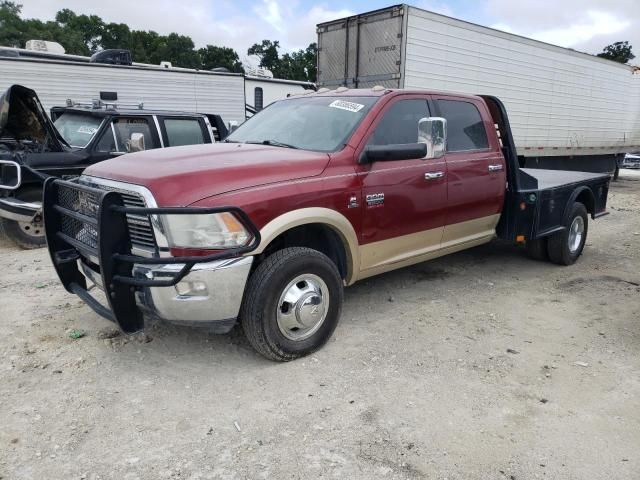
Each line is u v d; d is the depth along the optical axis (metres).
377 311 4.90
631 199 13.60
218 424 3.12
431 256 5.13
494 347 4.20
